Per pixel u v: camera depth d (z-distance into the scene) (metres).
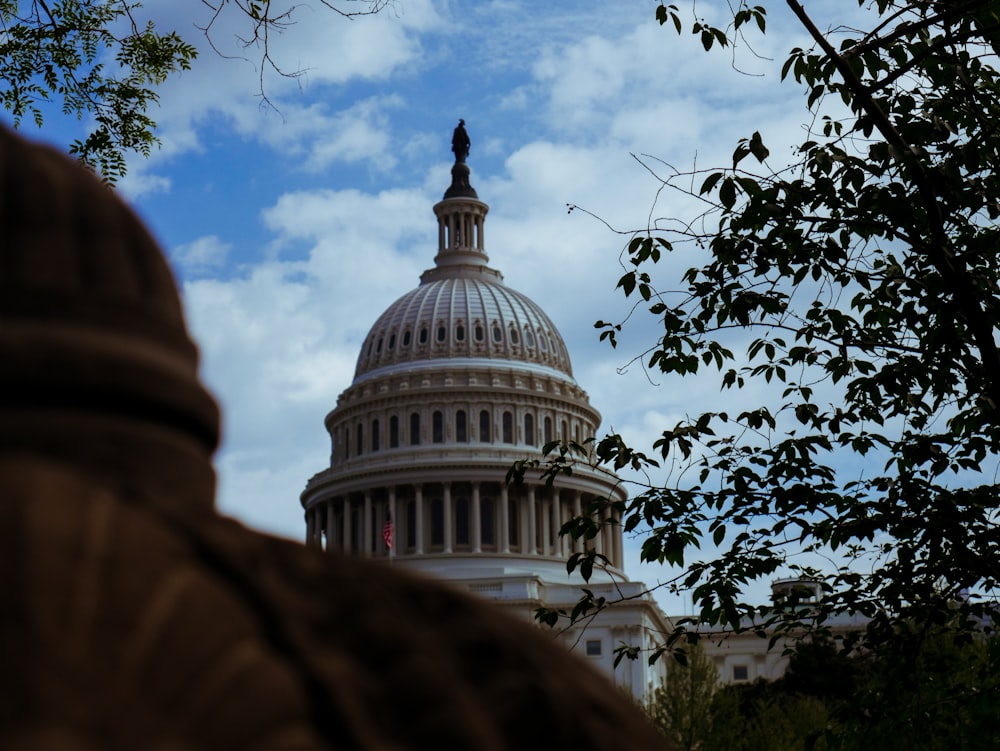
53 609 1.08
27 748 0.99
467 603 1.48
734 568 19.48
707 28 16.78
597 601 19.20
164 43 17.23
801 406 20.17
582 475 134.12
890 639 20.02
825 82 17.47
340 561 1.46
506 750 1.31
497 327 141.25
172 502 1.35
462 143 157.88
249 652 1.17
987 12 16.70
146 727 1.05
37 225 1.38
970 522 19.28
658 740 1.46
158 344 1.42
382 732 1.22
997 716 19.56
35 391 1.31
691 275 19.58
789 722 69.25
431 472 131.50
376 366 141.75
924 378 19.47
